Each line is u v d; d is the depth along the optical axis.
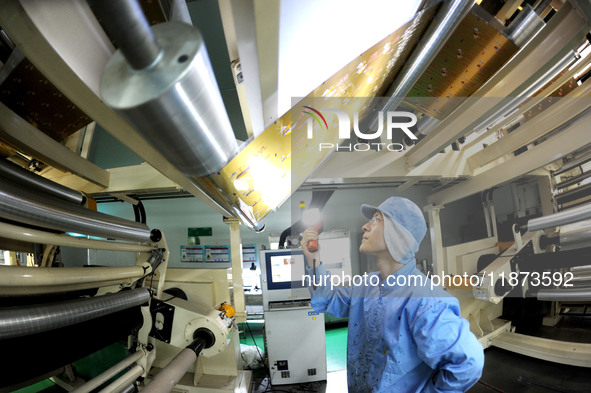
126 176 1.87
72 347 1.03
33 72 0.79
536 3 0.91
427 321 1.10
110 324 1.25
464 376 1.00
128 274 1.37
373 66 0.80
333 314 1.66
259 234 3.40
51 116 1.01
